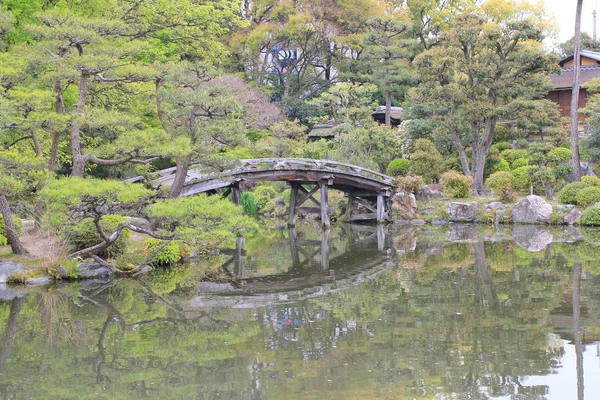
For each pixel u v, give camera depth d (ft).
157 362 33.37
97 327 40.16
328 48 155.33
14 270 51.98
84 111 55.88
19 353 35.04
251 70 151.64
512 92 97.86
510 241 78.02
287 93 147.23
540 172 96.84
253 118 108.47
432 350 34.24
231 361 33.27
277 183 128.98
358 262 65.72
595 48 180.34
